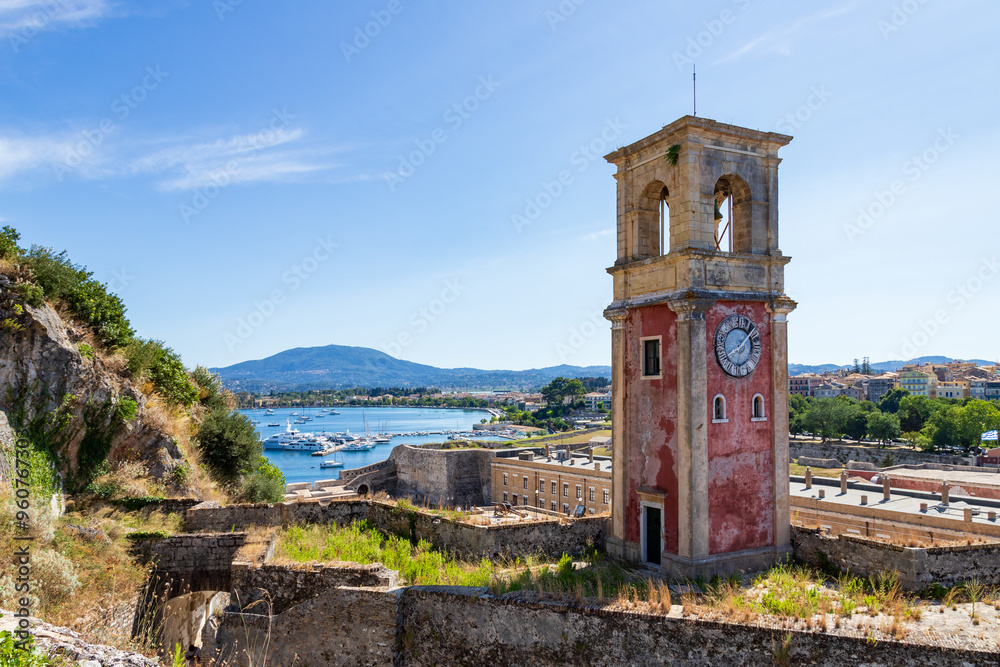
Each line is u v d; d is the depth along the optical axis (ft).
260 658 56.49
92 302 95.45
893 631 44.29
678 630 47.19
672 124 77.97
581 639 49.49
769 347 80.48
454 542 74.49
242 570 58.70
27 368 76.89
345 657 54.49
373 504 84.17
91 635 49.34
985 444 395.96
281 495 137.08
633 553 79.87
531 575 64.44
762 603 54.44
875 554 66.90
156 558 69.31
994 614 50.19
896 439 466.70
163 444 98.68
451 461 305.94
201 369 145.07
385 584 55.62
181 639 81.97
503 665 51.55
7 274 81.30
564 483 260.42
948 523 142.51
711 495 74.33
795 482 198.29
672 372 77.15
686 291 74.43
